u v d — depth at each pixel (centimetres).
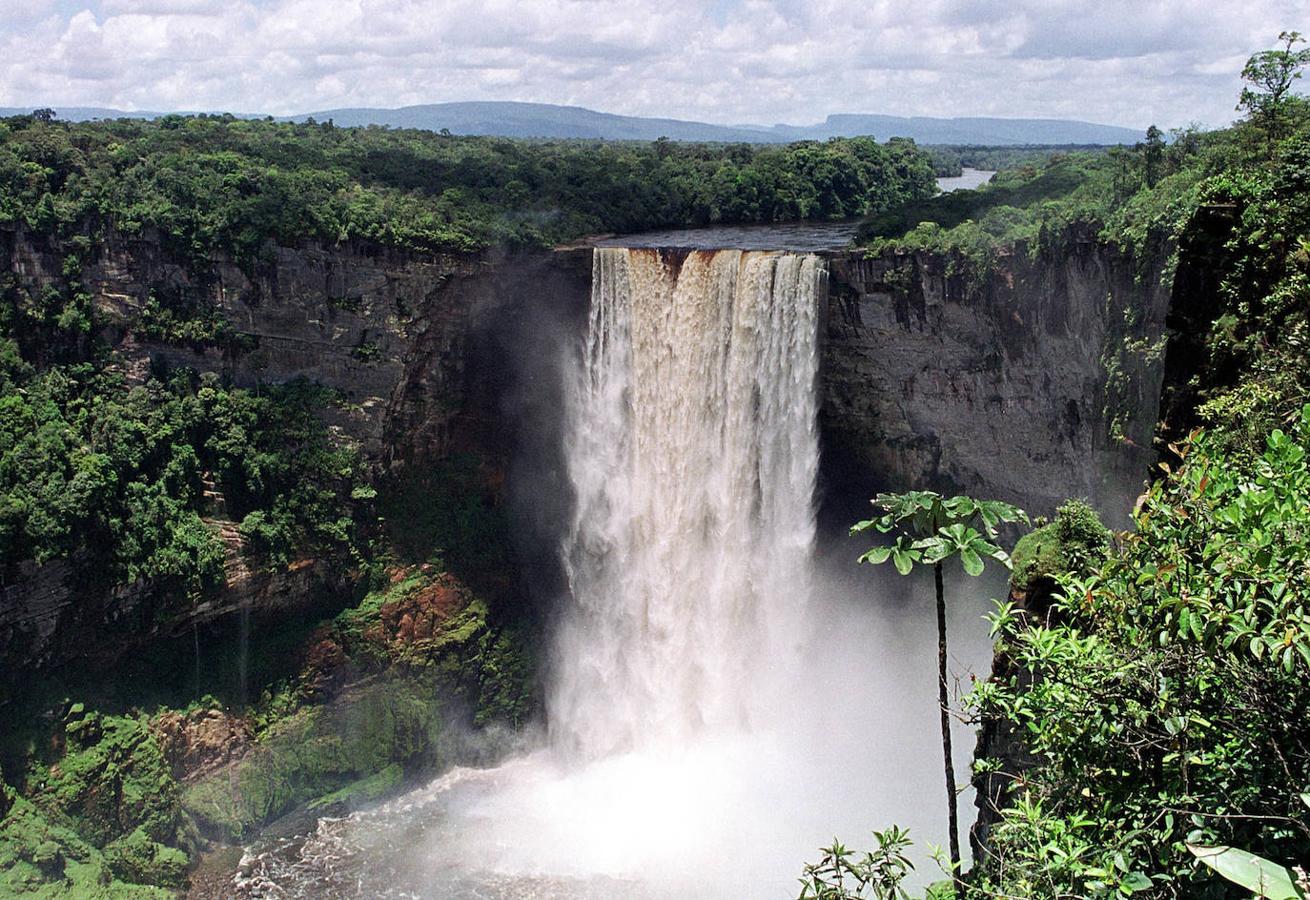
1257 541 1502
